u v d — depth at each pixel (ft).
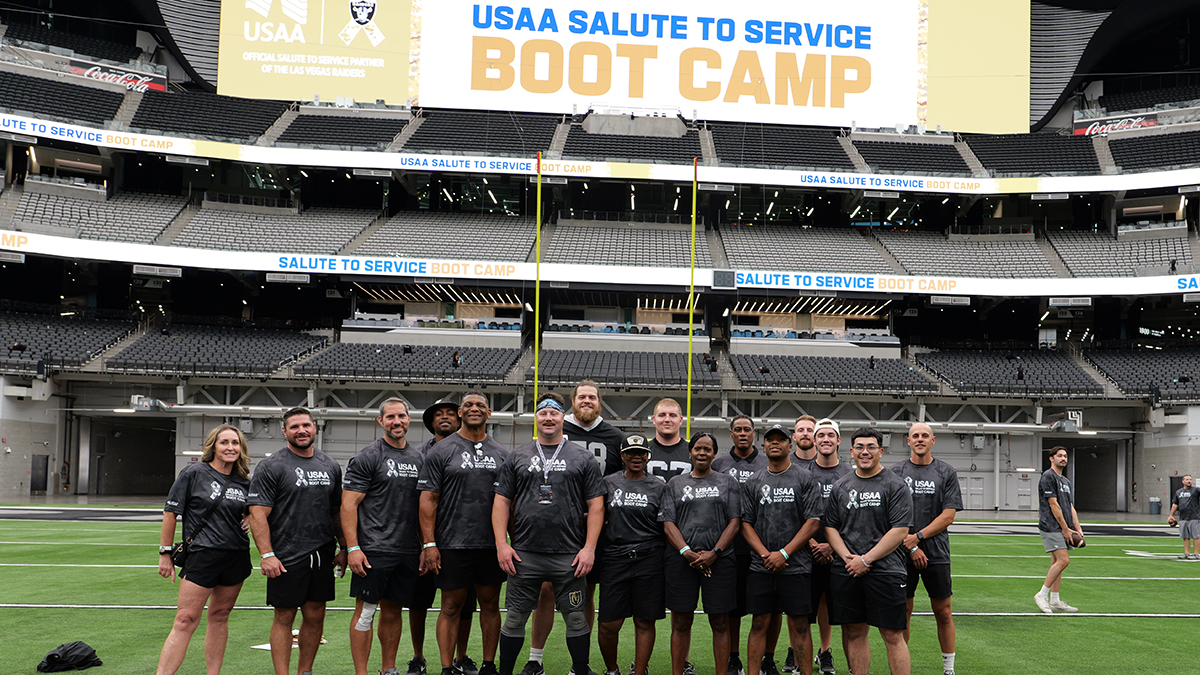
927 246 101.35
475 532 17.06
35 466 80.48
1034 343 99.30
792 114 105.70
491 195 108.78
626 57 106.01
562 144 103.60
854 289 88.43
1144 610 26.86
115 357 82.99
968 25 105.81
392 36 103.91
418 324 95.40
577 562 16.39
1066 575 35.40
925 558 17.76
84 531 48.73
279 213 100.22
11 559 35.86
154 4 100.78
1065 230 103.86
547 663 19.40
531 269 87.66
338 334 95.81
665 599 17.03
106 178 97.91
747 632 23.00
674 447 19.17
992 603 27.91
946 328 102.99
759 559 17.01
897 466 19.25
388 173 93.71
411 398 86.07
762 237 102.37
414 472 17.37
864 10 106.32
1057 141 107.14
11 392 77.41
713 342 97.30
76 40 102.12
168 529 15.78
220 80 100.07
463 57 104.47
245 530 16.29
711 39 106.32
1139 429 88.58
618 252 95.55
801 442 19.40
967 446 86.79
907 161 104.37
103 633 21.24
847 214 108.78
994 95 105.09
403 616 24.13
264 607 25.08
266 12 101.45
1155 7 100.32
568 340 92.68
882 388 84.28
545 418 16.93
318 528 16.46
